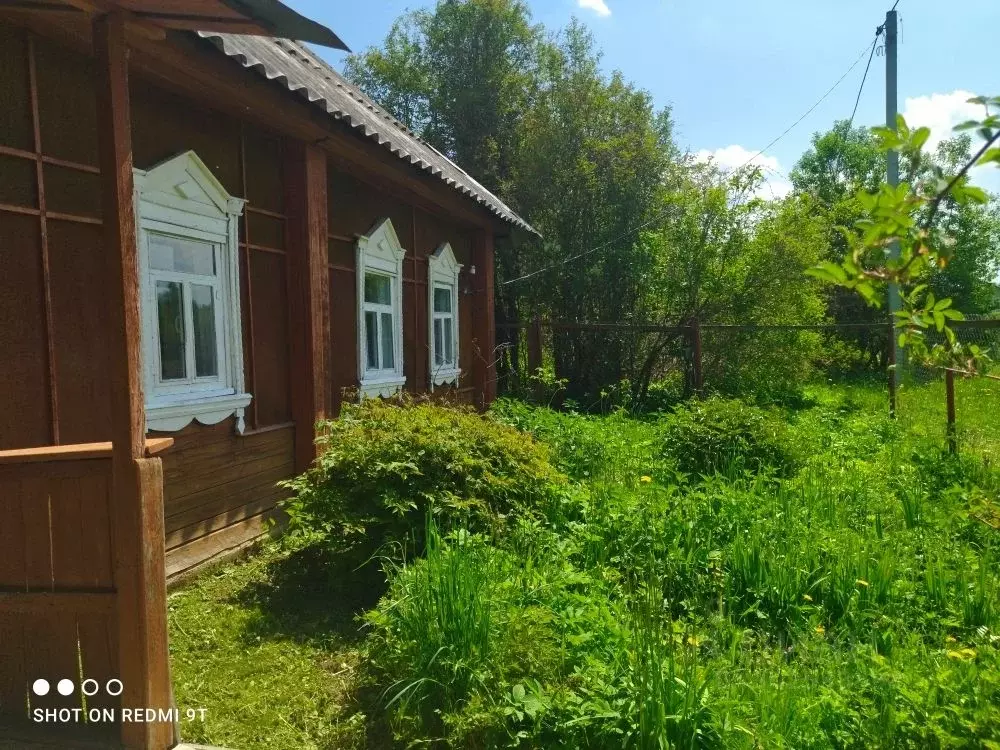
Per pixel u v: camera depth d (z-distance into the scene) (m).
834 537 5.04
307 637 4.20
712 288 14.19
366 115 8.58
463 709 3.07
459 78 18.20
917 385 12.79
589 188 14.98
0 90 3.89
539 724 2.88
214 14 2.87
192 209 5.24
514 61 18.61
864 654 3.49
